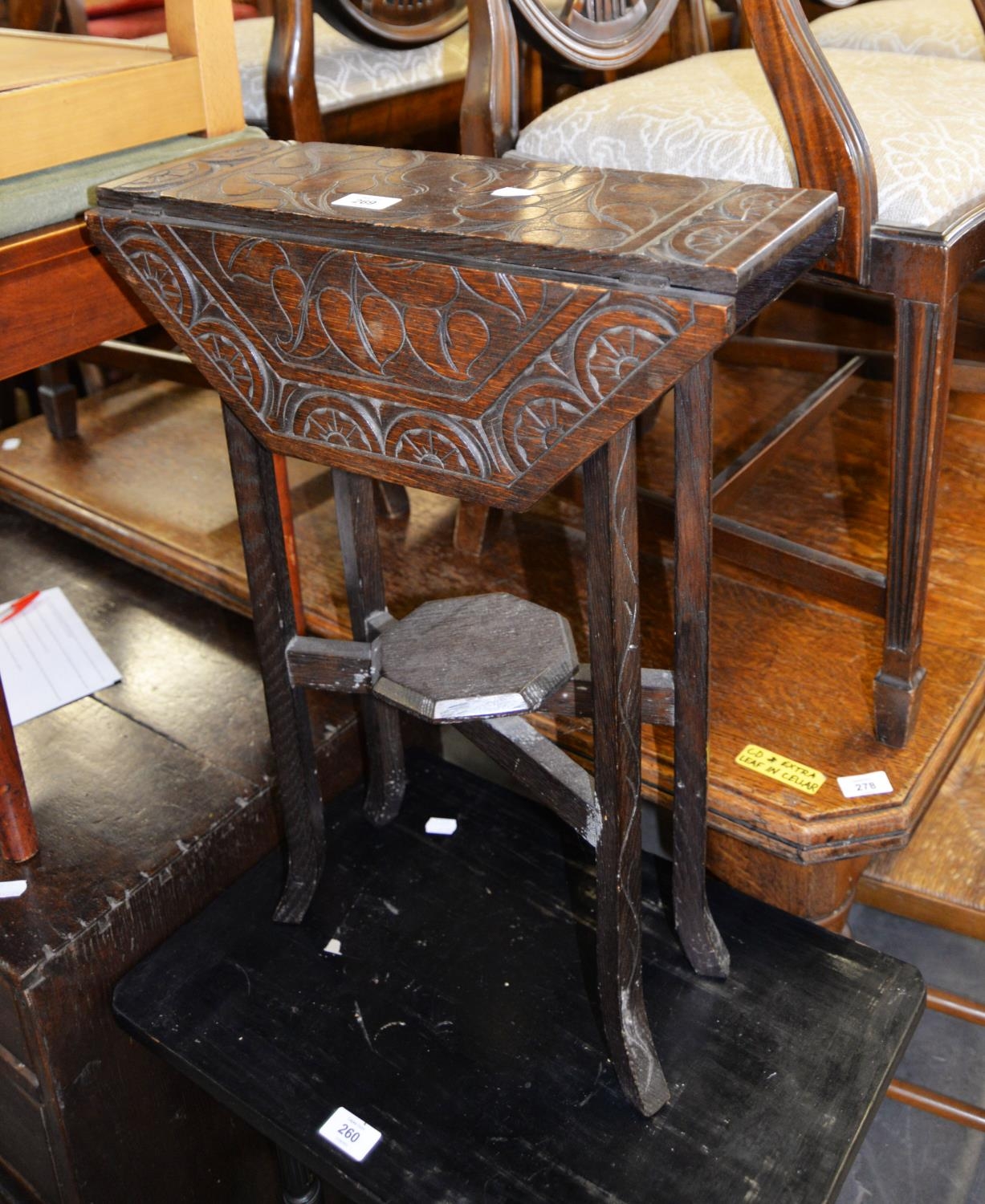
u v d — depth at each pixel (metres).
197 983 1.05
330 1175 0.90
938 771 1.16
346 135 1.48
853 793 1.11
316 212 0.77
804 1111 0.91
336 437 0.85
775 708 1.23
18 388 2.43
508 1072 0.96
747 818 1.11
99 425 1.92
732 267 0.64
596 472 0.75
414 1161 0.90
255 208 0.79
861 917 1.43
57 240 0.93
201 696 1.34
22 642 1.43
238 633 1.47
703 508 0.82
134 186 0.86
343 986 1.04
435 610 1.02
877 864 1.23
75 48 1.13
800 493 1.63
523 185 0.81
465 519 1.51
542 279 0.69
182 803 1.17
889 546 1.07
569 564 1.51
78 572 1.61
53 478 1.75
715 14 1.89
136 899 1.07
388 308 0.76
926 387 0.99
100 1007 1.06
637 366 0.69
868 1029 0.97
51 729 1.29
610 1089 0.94
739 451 1.75
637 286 0.67
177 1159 1.18
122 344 1.75
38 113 0.93
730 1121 0.91
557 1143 0.90
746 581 1.45
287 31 1.31
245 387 0.87
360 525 1.05
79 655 1.41
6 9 1.44
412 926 1.10
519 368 0.73
